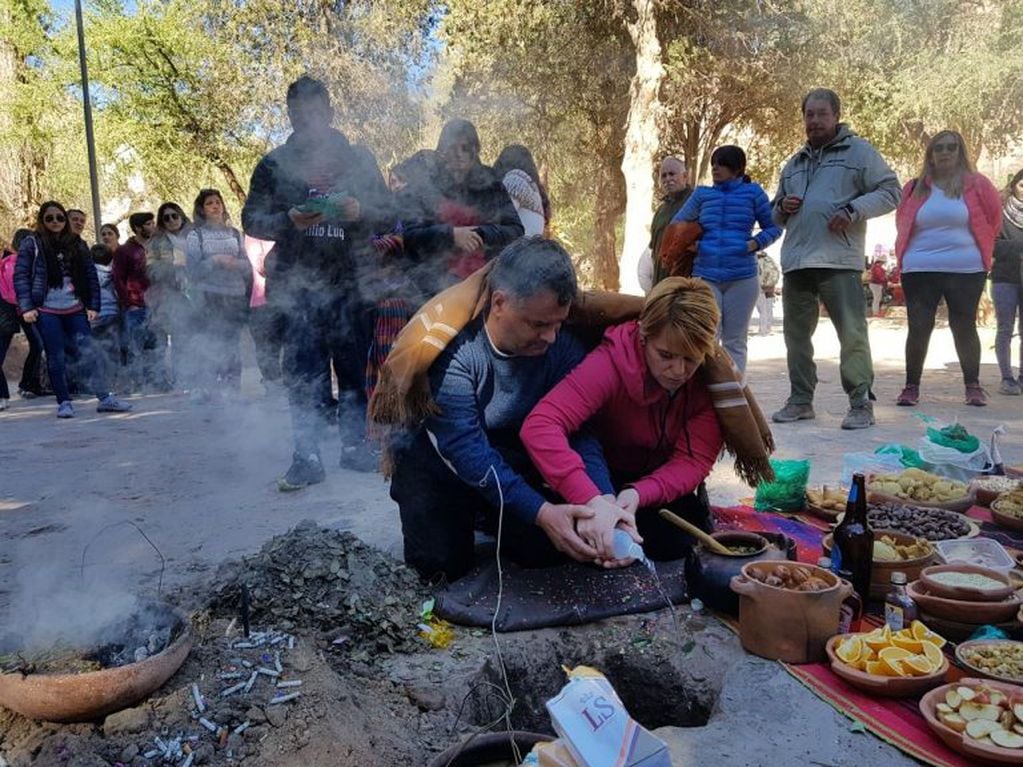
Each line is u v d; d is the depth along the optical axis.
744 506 3.67
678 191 6.46
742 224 5.35
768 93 13.42
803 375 5.42
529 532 2.72
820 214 5.02
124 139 14.19
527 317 2.38
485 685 2.30
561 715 1.61
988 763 1.80
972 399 5.85
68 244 6.83
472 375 2.55
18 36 14.81
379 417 2.54
